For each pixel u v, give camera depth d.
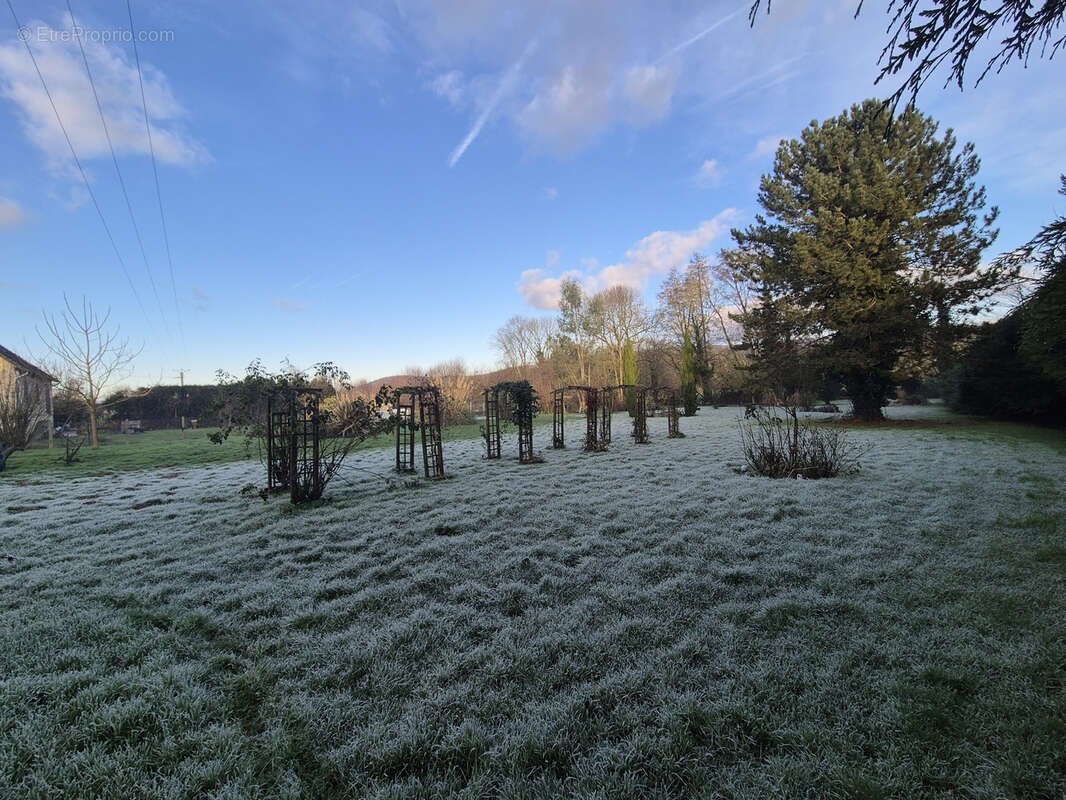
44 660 2.59
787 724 1.98
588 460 9.48
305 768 1.84
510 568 3.87
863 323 14.68
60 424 21.58
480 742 1.93
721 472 7.66
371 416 7.42
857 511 5.12
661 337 35.69
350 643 2.73
